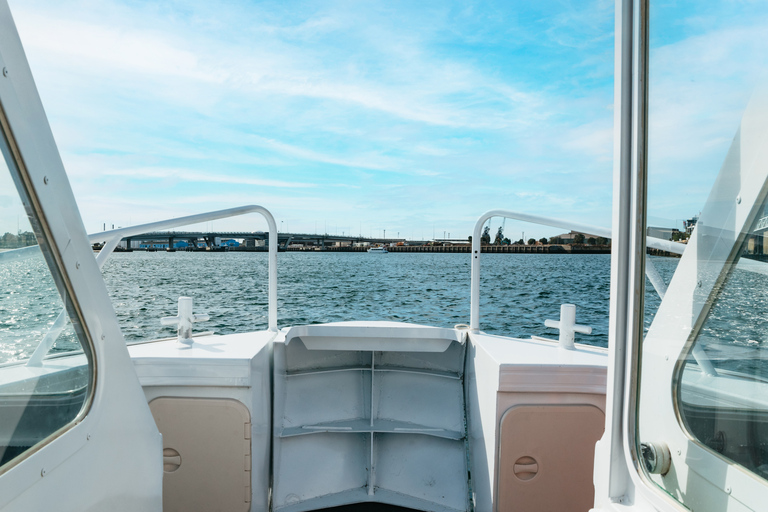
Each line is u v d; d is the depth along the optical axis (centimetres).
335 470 256
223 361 203
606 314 2131
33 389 81
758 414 71
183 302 231
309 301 2820
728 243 77
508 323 2062
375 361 283
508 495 204
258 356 219
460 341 260
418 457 261
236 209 243
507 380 202
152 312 2134
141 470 121
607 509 100
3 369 73
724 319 78
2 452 72
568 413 203
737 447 75
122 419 112
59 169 92
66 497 88
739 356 75
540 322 2033
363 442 268
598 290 3047
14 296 76
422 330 259
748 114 73
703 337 82
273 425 244
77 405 95
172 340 241
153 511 127
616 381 99
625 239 97
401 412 271
